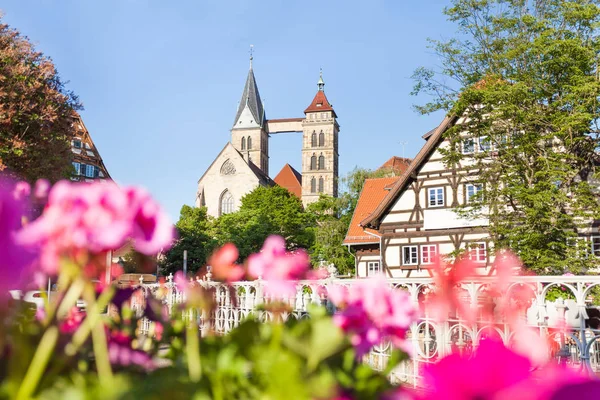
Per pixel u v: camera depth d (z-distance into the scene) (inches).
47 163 733.3
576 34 677.3
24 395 42.1
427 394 36.8
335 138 3666.3
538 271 656.4
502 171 724.7
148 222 46.7
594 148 704.4
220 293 281.1
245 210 2055.9
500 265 49.1
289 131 4062.5
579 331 163.0
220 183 3070.9
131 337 71.7
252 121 3811.5
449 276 49.8
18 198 43.9
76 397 41.1
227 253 62.4
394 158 2822.3
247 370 48.4
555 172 646.5
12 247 41.4
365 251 1138.0
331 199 2110.0
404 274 968.3
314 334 47.5
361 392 52.3
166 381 43.3
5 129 682.8
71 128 807.7
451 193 944.3
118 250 48.3
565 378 32.4
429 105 744.3
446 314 50.2
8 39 717.9
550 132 682.8
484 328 115.8
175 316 72.1
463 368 35.2
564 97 655.1
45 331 47.8
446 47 730.2
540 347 39.2
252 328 51.9
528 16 669.9
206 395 43.3
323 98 3659.0
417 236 968.3
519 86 651.5
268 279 62.2
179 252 1707.7
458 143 821.2
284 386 40.6
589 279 162.2
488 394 34.0
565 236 666.2
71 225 44.8
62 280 47.9
